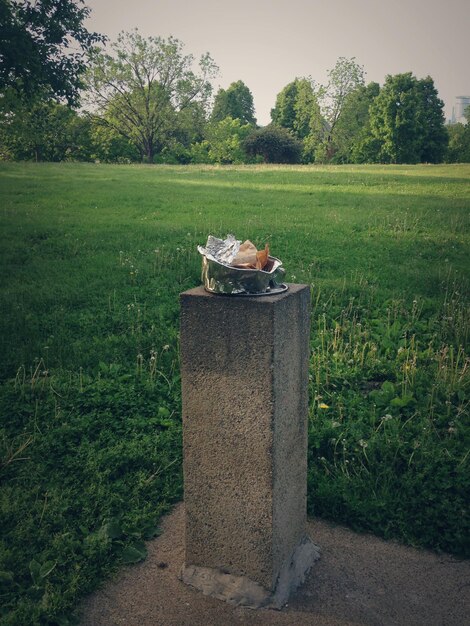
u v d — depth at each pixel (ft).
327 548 6.73
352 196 36.45
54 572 6.17
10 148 102.42
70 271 18.11
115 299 15.30
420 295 15.46
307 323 6.01
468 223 26.20
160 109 106.11
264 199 35.12
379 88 140.26
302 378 6.01
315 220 27.30
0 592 5.90
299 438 6.11
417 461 7.92
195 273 17.76
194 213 29.50
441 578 6.26
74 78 31.60
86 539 6.64
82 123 103.65
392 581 6.20
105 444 8.80
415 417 9.30
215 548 6.01
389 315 13.73
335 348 12.07
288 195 37.22
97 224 25.72
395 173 52.39
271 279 5.71
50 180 43.78
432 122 117.70
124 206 31.68
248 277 5.40
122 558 6.51
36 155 104.53
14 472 8.03
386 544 6.82
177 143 111.45
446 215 28.35
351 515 7.20
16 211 28.81
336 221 26.89
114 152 115.14
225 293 5.44
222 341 5.49
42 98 33.30
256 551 5.81
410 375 10.65
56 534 6.73
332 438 8.52
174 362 11.51
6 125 82.48
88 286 16.39
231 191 39.22
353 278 17.39
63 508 7.16
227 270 5.39
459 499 7.21
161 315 14.01
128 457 8.29
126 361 11.75
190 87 106.22
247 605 5.80
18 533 6.70
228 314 5.40
